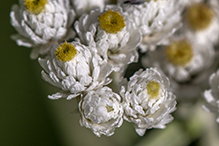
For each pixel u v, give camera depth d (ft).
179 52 0.37
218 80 0.35
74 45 0.32
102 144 0.37
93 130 0.32
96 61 0.32
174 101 0.33
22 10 0.35
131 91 0.33
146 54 0.37
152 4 0.34
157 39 0.35
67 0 0.35
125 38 0.33
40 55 0.35
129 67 0.36
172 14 0.35
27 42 0.35
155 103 0.32
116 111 0.32
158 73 0.33
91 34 0.33
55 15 0.34
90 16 0.34
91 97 0.32
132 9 0.34
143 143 0.37
